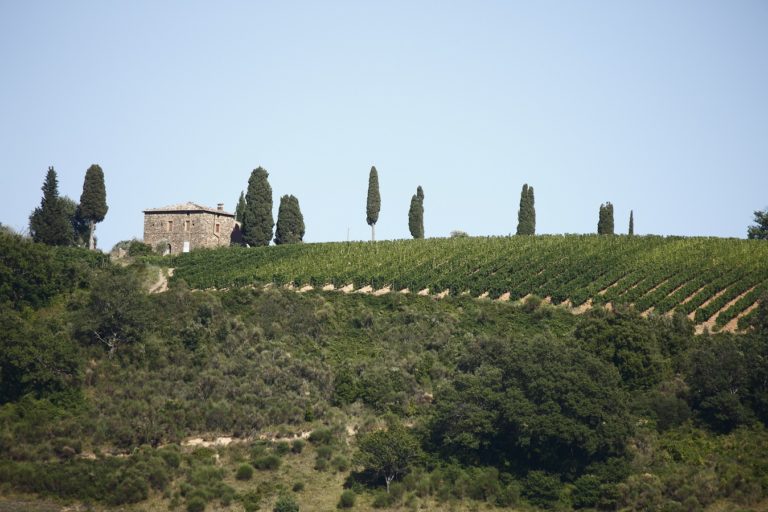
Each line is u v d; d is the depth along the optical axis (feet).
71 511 394.93
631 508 399.44
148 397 476.54
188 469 427.33
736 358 467.93
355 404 489.26
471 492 418.51
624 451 430.61
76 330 516.32
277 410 473.26
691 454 430.20
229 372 505.66
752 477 406.62
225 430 461.37
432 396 492.13
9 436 430.61
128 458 428.97
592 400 431.43
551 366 448.65
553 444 428.97
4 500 400.88
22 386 466.70
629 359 490.49
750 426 448.65
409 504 408.87
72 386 476.95
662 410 458.09
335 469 435.94
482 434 440.86
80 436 443.32
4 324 481.46
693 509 388.98
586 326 522.47
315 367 513.45
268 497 412.16
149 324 534.37
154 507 402.72
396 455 426.51
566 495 414.62
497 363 481.05
